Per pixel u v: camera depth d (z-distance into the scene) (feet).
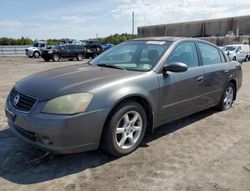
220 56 19.49
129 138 12.90
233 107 21.90
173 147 13.94
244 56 83.61
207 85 17.25
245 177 11.21
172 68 13.75
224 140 14.99
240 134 15.94
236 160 12.67
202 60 17.21
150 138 15.08
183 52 15.84
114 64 15.11
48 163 12.11
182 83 15.01
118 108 12.07
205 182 10.79
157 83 13.64
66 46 93.35
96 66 14.92
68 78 12.44
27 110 11.37
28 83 12.68
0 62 82.33
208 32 202.59
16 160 12.31
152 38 16.72
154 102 13.57
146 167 11.86
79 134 11.00
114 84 12.05
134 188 10.31
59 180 10.80
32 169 11.59
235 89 21.29
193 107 16.44
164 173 11.39
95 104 11.25
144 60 14.62
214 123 17.80
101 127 11.50
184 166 12.01
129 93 12.16
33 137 11.41
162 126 17.03
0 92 27.96
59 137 10.68
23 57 113.39
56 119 10.64
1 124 16.90
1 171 11.39
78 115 10.87
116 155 12.49
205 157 12.91
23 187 10.30
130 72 13.43
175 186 10.48
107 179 10.89
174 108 14.93
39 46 113.39
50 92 11.25
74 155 12.83
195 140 14.92
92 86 11.60
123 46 16.76
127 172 11.43
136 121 13.12
